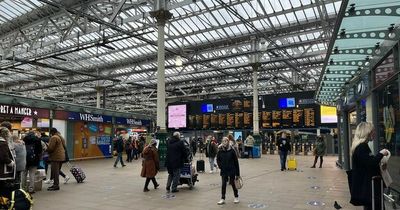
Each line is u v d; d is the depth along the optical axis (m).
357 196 4.80
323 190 10.40
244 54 23.25
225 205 8.31
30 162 9.87
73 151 23.41
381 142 8.43
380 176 4.73
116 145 18.97
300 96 27.53
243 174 14.82
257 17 20.20
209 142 16.14
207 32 23.14
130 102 45.25
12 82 36.59
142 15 19.23
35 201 8.86
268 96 28.78
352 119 14.96
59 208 8.04
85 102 46.97
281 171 16.06
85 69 30.81
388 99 7.75
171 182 10.53
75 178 12.28
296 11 19.17
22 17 20.59
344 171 15.75
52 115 21.72
